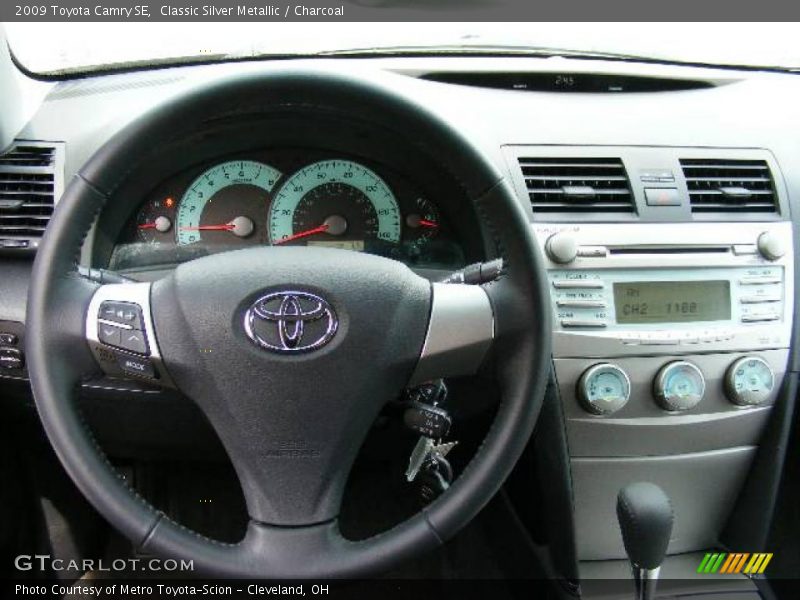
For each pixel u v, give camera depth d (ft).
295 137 4.58
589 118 4.94
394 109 3.32
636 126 4.95
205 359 3.33
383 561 3.34
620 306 4.64
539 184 4.71
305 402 3.36
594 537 5.03
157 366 3.39
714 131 5.02
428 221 4.86
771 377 4.82
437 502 3.39
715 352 4.74
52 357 3.24
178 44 4.99
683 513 5.11
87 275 3.48
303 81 3.26
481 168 3.34
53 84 4.87
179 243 4.71
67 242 3.23
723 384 4.79
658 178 4.80
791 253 4.91
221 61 5.04
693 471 4.99
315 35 5.07
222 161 4.67
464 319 3.46
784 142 5.07
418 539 3.34
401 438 4.68
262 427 3.38
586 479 4.88
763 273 4.84
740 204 4.91
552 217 4.66
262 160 4.70
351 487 6.07
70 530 5.75
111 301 3.33
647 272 4.69
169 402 4.37
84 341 3.32
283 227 4.80
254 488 3.45
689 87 5.30
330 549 3.39
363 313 3.34
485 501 3.39
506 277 3.49
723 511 5.18
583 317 4.59
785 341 4.85
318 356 3.32
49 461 5.53
